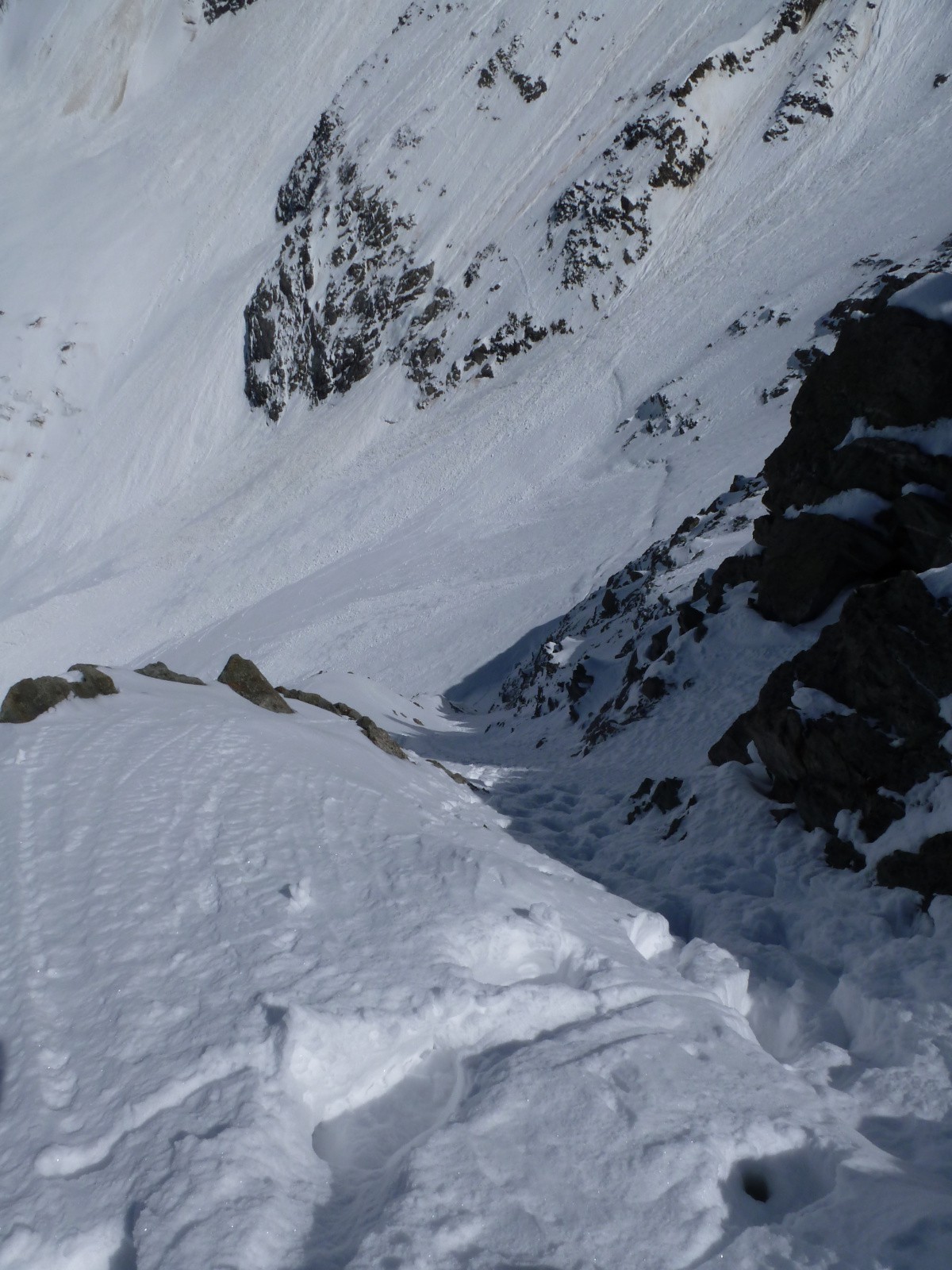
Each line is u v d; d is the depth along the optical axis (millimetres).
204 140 177125
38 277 158000
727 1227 4730
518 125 142375
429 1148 5047
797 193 110062
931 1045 6199
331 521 100188
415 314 129500
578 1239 4543
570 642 30062
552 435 95500
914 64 114562
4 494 140875
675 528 64000
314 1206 4930
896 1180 4949
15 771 9469
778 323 87625
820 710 9672
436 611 65375
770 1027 7246
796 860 9328
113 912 7254
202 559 108562
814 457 14641
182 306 154125
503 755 22734
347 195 145375
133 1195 4836
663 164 119000
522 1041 6180
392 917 7223
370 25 180750
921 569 13352
